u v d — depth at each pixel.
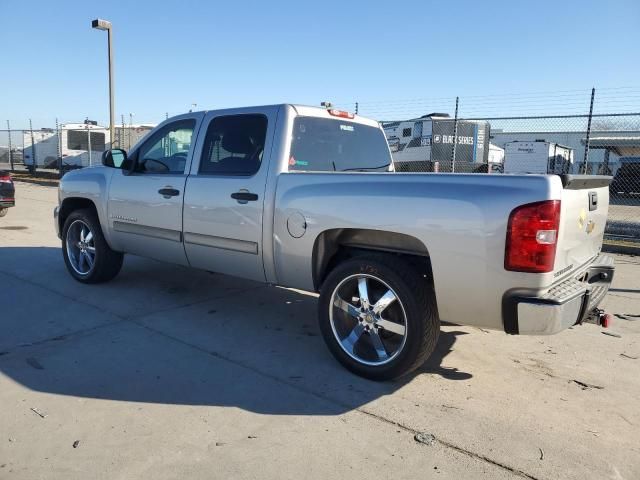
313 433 3.15
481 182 3.40
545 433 3.22
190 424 3.22
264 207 4.38
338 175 4.03
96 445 2.97
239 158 4.68
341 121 5.08
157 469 2.76
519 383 3.94
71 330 4.80
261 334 4.84
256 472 2.76
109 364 4.07
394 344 4.07
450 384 3.89
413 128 23.22
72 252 6.46
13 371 3.89
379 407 3.50
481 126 22.98
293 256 4.25
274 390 3.71
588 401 3.67
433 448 3.02
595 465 2.90
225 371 4.00
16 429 3.11
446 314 3.62
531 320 3.26
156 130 5.50
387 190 3.73
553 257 3.23
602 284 4.16
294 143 4.54
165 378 3.85
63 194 6.44
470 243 3.38
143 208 5.43
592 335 5.08
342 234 4.11
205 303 5.74
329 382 3.86
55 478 2.67
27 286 6.24
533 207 3.18
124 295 5.94
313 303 5.88
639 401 3.69
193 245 5.02
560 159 27.03
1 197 11.66
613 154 27.45
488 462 2.90
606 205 4.35
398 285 3.67
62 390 3.62
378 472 2.78
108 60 18.88
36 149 30.94
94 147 29.05
